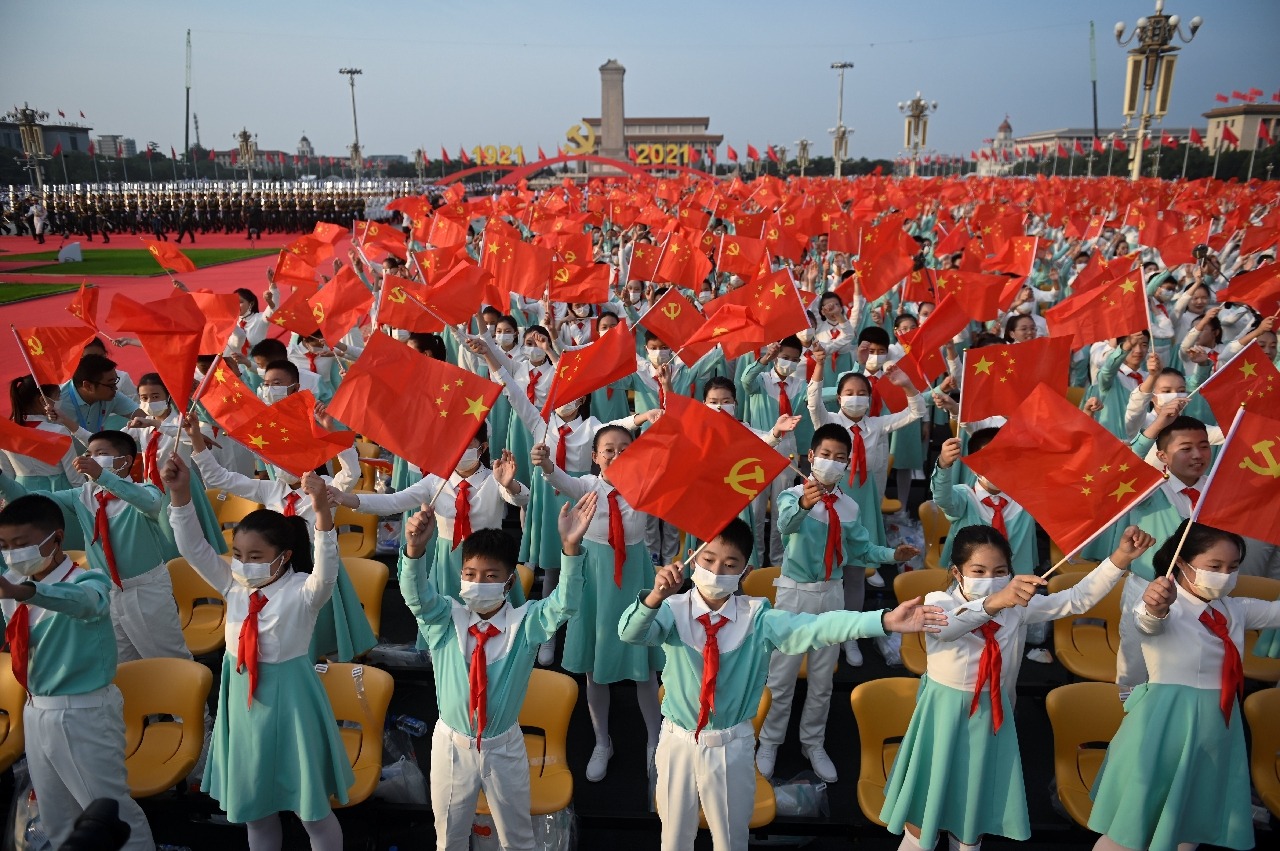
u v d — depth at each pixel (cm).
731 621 420
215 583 475
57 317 2164
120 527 593
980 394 605
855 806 553
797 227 1797
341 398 461
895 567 877
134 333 553
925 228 2600
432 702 663
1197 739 415
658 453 406
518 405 755
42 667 445
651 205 2170
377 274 1418
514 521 985
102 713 456
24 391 739
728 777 412
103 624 459
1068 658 601
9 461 738
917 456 941
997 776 427
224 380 568
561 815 502
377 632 650
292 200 4897
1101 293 796
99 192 5356
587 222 2262
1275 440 392
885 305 1347
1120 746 434
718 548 409
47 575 456
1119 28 3578
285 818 536
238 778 444
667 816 428
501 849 457
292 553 459
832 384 1041
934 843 432
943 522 730
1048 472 425
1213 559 411
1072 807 462
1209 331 963
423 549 429
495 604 425
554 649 727
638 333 1247
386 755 566
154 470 655
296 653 452
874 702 486
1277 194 2941
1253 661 591
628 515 573
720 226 2106
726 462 402
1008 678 432
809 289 1525
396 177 13038
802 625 409
